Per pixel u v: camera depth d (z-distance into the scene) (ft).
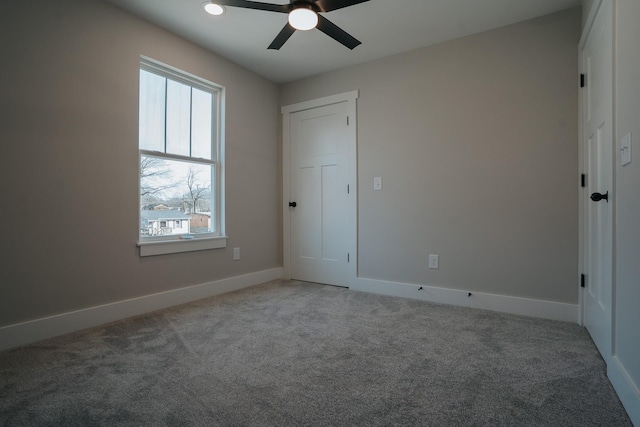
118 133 7.82
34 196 6.50
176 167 9.39
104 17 7.53
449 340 6.57
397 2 7.58
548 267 8.01
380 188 10.40
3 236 6.12
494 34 8.68
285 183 12.55
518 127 8.36
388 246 10.27
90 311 7.30
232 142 10.74
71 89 7.00
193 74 9.45
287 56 10.32
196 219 9.91
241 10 7.89
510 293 8.46
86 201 7.26
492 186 8.68
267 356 5.87
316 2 6.28
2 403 4.41
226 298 9.76
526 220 8.26
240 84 11.02
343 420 4.08
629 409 4.08
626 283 4.40
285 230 12.57
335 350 6.12
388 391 4.73
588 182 7.02
